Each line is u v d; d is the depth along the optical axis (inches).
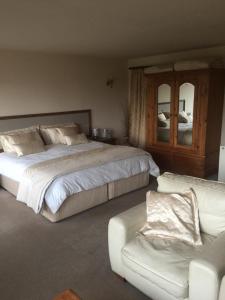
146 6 93.0
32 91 187.2
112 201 146.1
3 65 171.2
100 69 224.1
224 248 64.4
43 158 151.0
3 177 163.0
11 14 100.0
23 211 136.5
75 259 97.1
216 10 98.9
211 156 182.1
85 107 219.9
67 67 203.0
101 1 87.0
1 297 79.8
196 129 174.9
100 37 143.9
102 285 84.0
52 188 120.8
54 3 88.1
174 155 192.4
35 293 81.3
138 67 222.7
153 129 202.8
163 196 84.4
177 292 62.9
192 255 70.2
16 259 97.8
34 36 138.2
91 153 158.7
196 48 186.2
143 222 84.3
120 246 79.9
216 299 58.7
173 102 184.7
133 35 140.1
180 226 77.7
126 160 152.3
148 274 68.5
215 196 79.0
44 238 111.3
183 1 88.4
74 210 129.9
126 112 249.6
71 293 55.9
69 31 128.6
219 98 176.6
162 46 175.9
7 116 177.2
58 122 203.0
